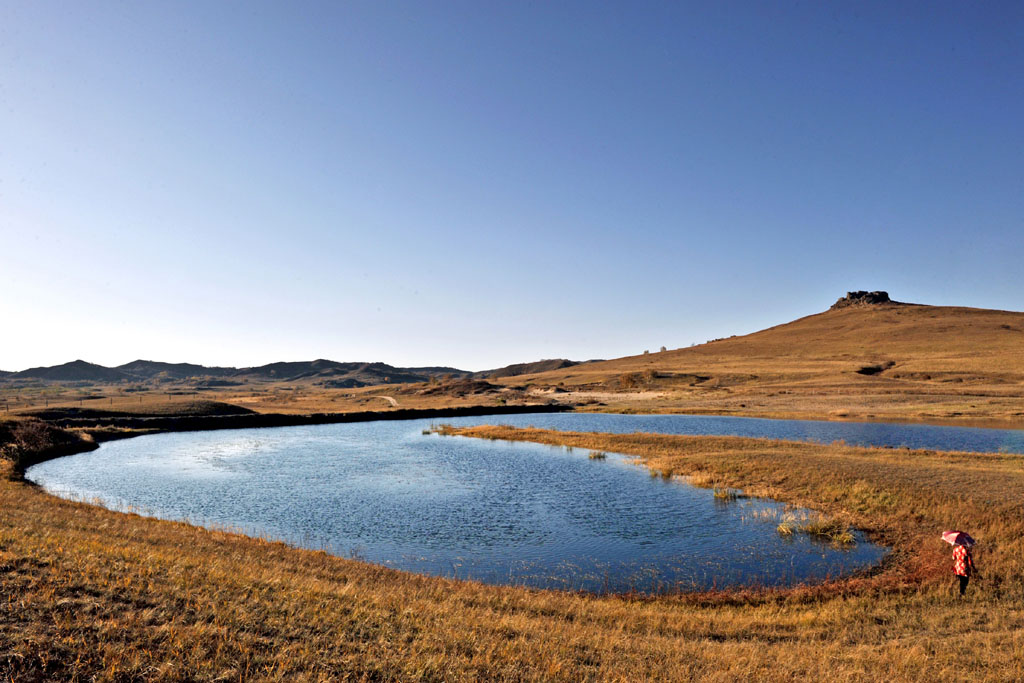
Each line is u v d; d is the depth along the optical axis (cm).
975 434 6375
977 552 1984
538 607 1557
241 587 1287
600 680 1028
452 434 7569
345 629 1126
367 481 4175
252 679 872
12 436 5766
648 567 2247
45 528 1622
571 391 16500
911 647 1271
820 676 1095
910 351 18288
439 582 1777
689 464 4369
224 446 6644
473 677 977
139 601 1091
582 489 3772
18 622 913
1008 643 1248
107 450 6372
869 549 2359
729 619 1555
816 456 4066
